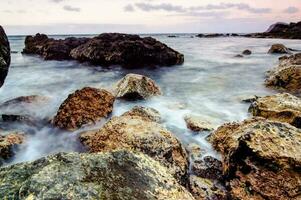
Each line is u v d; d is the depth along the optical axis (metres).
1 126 10.00
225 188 6.57
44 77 20.69
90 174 3.55
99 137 7.39
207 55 35.16
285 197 5.50
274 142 6.12
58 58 29.84
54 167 3.55
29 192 3.14
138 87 13.12
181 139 9.02
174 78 20.33
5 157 7.95
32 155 8.49
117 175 3.67
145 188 3.60
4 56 10.24
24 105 12.45
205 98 14.45
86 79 19.88
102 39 28.39
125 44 24.94
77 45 32.34
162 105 12.75
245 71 22.91
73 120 9.77
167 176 4.02
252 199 5.76
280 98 9.78
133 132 6.82
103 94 10.90
